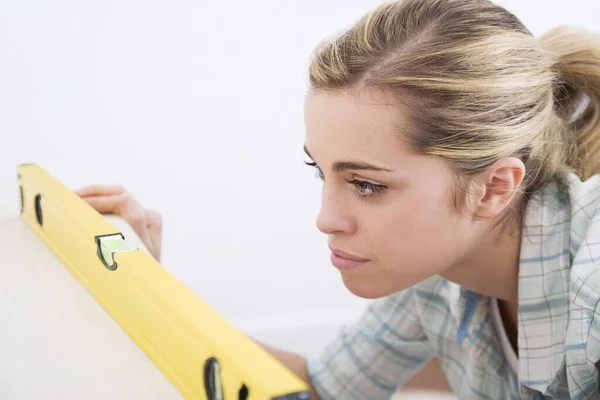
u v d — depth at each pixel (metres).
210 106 1.57
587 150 0.84
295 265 1.65
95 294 0.71
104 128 1.53
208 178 1.60
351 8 1.62
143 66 1.52
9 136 1.47
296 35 1.59
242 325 1.62
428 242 0.71
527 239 0.79
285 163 1.63
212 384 0.50
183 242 1.59
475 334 0.90
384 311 1.01
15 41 1.44
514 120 0.71
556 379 0.82
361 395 1.03
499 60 0.69
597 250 0.73
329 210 0.70
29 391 0.56
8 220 0.94
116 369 0.59
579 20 1.74
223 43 1.55
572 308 0.73
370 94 0.65
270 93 1.60
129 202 0.97
